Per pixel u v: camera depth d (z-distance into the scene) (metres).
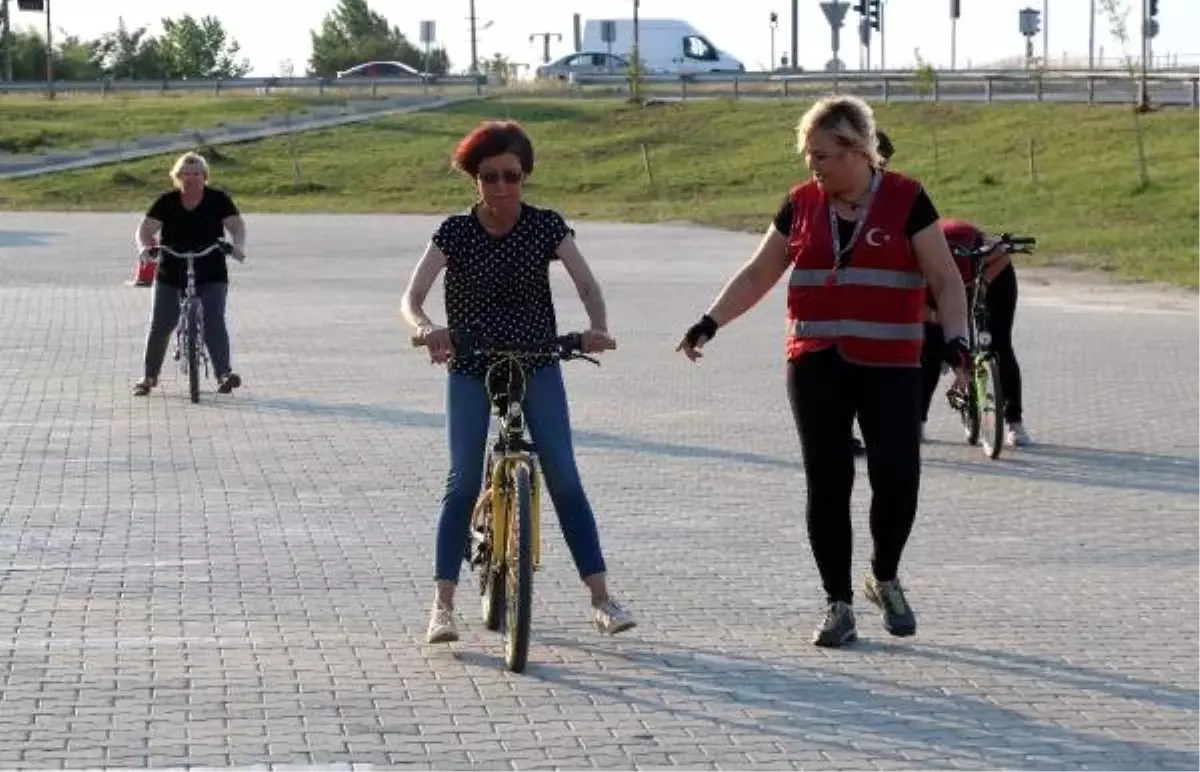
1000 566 16.53
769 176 91.31
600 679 12.63
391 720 11.64
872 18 119.25
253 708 11.87
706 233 69.38
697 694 12.30
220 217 27.08
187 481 20.36
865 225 13.27
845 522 13.56
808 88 114.50
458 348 12.80
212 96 130.00
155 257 26.97
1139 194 68.31
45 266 52.97
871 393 13.41
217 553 16.64
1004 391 23.17
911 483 13.46
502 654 13.24
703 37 139.75
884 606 13.80
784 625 14.23
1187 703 12.19
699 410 26.14
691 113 108.00
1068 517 18.86
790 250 13.50
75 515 18.38
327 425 24.55
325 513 18.59
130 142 107.81
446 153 103.00
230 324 37.66
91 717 11.64
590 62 138.50
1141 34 87.75
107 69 192.75
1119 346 33.78
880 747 11.20
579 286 13.13
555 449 13.23
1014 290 23.20
